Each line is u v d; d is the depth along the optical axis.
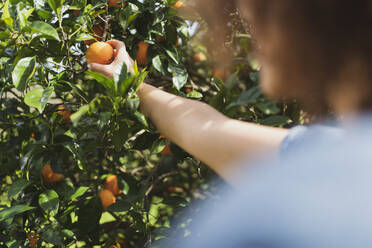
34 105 0.92
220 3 0.57
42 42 1.05
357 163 0.37
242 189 0.50
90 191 1.46
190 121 0.63
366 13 0.36
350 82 0.39
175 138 0.66
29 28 0.91
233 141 0.54
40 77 1.05
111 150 1.27
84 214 1.28
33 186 1.18
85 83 1.62
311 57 0.39
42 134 1.24
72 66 1.19
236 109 1.05
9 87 1.25
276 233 0.39
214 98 1.05
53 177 1.21
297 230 0.38
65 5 1.10
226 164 0.55
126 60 0.93
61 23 1.07
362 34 0.36
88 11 1.11
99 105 0.89
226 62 0.82
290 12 0.38
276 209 0.40
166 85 1.47
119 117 0.93
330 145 0.41
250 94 0.81
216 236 0.45
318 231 0.36
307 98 0.49
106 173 1.61
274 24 0.40
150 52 1.26
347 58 0.38
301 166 0.41
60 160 1.28
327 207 0.37
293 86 0.43
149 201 1.47
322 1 0.36
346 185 0.37
